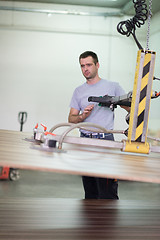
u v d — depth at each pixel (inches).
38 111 450.6
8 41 444.8
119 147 78.6
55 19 448.5
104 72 454.6
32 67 448.1
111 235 61.4
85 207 81.8
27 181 291.1
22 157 52.2
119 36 454.9
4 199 85.4
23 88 447.8
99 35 454.3
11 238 56.4
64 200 88.5
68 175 344.2
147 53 76.6
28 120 449.1
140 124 78.1
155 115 395.9
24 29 446.0
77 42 452.8
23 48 446.6
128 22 80.3
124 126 417.7
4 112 446.6
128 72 455.5
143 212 80.7
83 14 436.8
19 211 73.9
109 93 135.1
